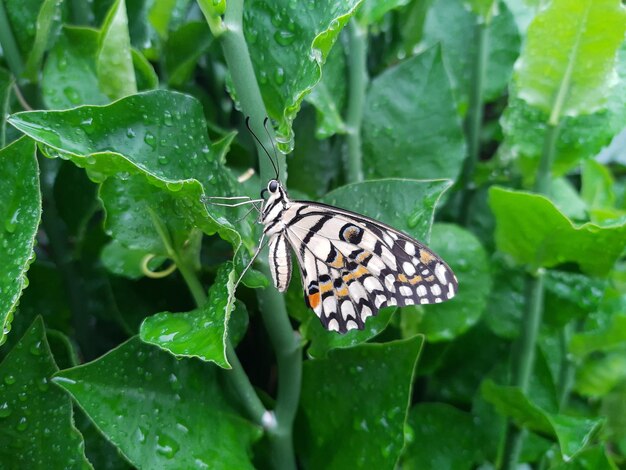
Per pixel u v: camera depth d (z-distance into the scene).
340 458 0.13
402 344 0.12
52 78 0.14
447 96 0.15
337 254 0.13
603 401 0.18
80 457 0.11
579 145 0.15
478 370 0.17
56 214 0.15
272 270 0.12
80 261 0.16
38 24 0.13
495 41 0.18
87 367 0.11
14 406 0.12
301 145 0.16
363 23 0.14
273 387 0.17
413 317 0.15
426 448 0.16
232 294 0.10
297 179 0.16
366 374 0.13
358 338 0.13
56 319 0.16
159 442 0.11
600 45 0.13
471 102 0.17
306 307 0.13
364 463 0.12
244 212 0.12
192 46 0.15
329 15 0.11
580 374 0.17
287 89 0.12
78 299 0.16
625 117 0.15
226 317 0.10
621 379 0.17
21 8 0.14
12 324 0.15
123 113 0.10
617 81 0.14
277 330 0.12
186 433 0.11
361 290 0.13
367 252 0.13
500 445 0.16
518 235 0.14
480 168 0.17
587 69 0.14
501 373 0.17
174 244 0.12
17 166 0.11
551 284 0.16
